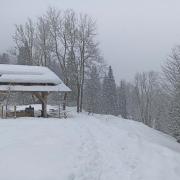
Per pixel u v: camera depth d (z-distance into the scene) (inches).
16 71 1501.0
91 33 2235.5
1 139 810.8
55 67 2532.0
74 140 839.7
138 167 637.9
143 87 3688.5
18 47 2495.1
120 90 4370.1
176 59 2155.5
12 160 636.1
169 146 1282.0
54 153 698.2
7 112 1470.2
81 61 2224.4
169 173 604.4
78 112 2073.1
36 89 1473.9
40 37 2415.1
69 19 2285.9
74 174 585.3
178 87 1911.9
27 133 893.8
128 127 1551.4
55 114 1640.0
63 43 2277.3
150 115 3550.7
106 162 664.4
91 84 2913.4
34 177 562.6
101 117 1903.3
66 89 1535.4
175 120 1856.5
